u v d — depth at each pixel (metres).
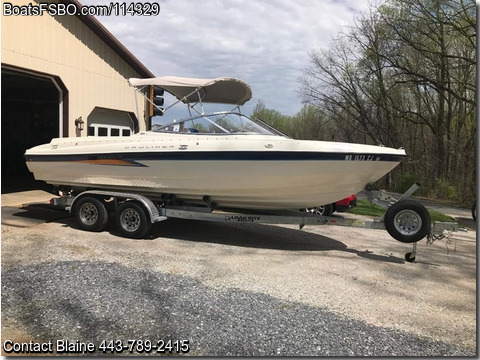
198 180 6.14
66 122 9.77
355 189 5.93
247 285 4.45
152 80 7.16
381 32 19.78
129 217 6.38
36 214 7.69
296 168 5.64
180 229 7.31
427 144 21.56
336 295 4.30
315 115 27.91
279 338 3.28
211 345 3.12
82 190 7.27
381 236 7.62
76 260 5.01
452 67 17.88
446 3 17.00
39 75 9.04
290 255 5.86
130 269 4.77
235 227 7.71
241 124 6.17
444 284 4.88
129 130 12.77
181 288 4.23
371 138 23.41
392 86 20.34
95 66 10.77
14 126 14.30
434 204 15.38
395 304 4.14
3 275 4.34
